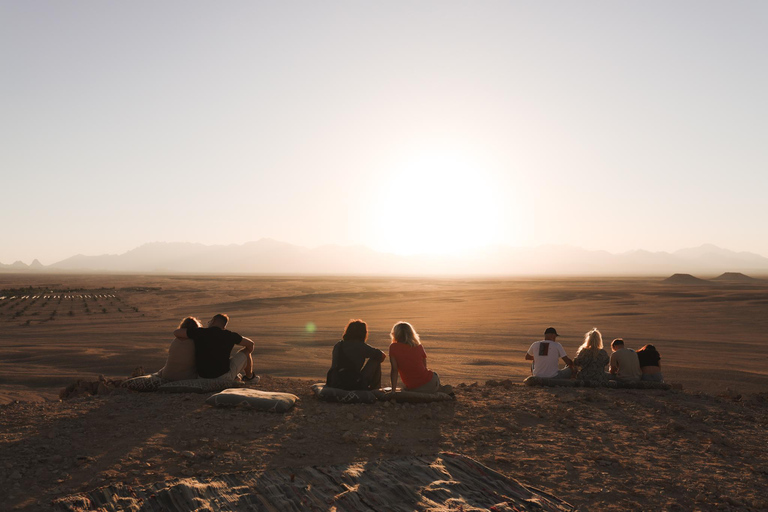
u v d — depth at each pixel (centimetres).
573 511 438
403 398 790
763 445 653
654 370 1062
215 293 8031
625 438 663
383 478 484
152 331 3042
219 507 414
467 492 462
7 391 1442
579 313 4206
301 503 427
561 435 667
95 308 5253
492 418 736
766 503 469
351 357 804
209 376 845
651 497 480
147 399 766
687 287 10606
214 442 561
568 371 1059
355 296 6900
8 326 3500
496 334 2836
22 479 464
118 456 525
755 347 2327
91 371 1780
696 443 651
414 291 8494
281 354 2158
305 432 626
